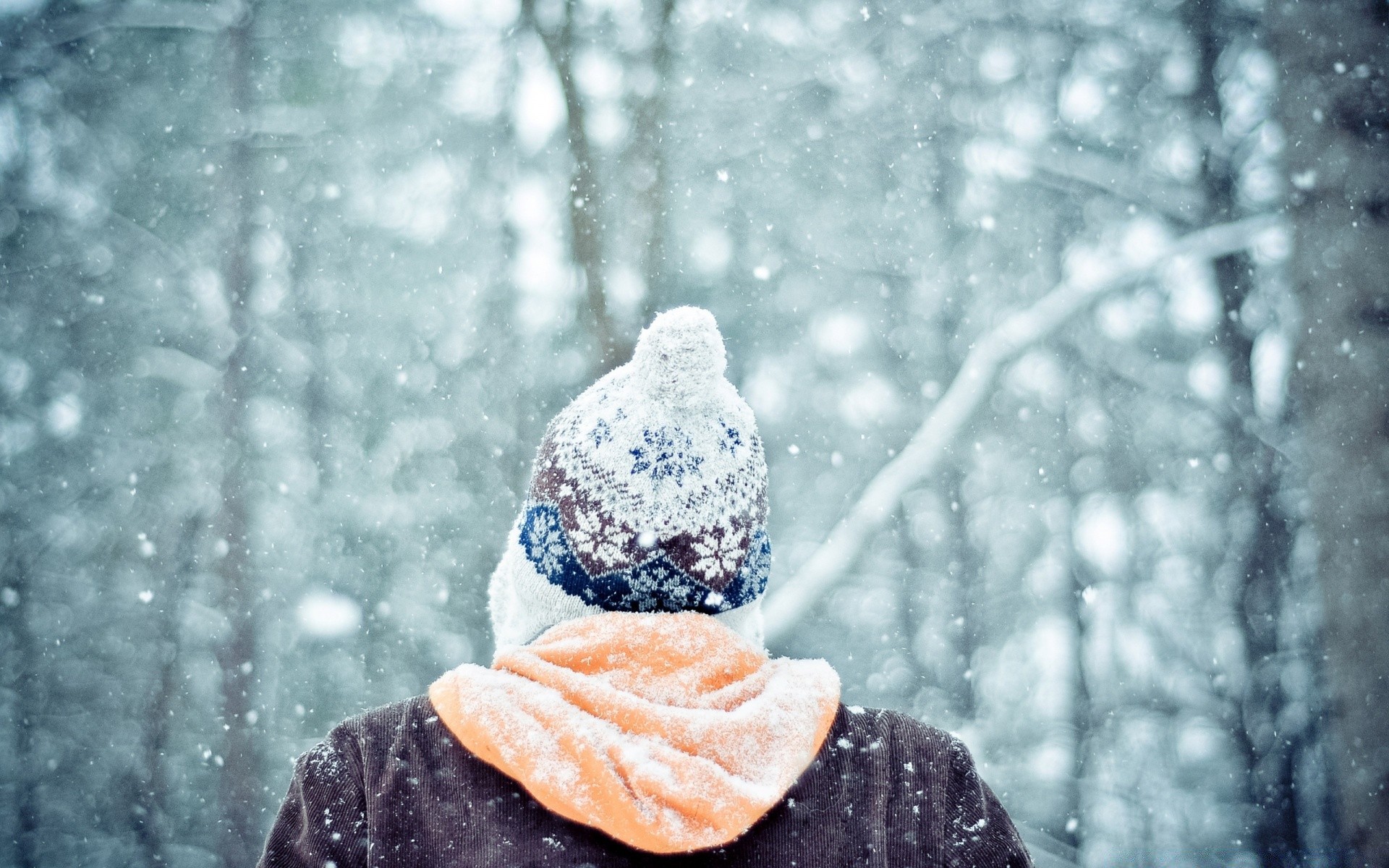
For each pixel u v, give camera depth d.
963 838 1.22
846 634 18.86
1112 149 13.80
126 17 12.03
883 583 18.56
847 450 16.00
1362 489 4.13
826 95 13.07
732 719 1.14
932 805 1.23
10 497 14.57
